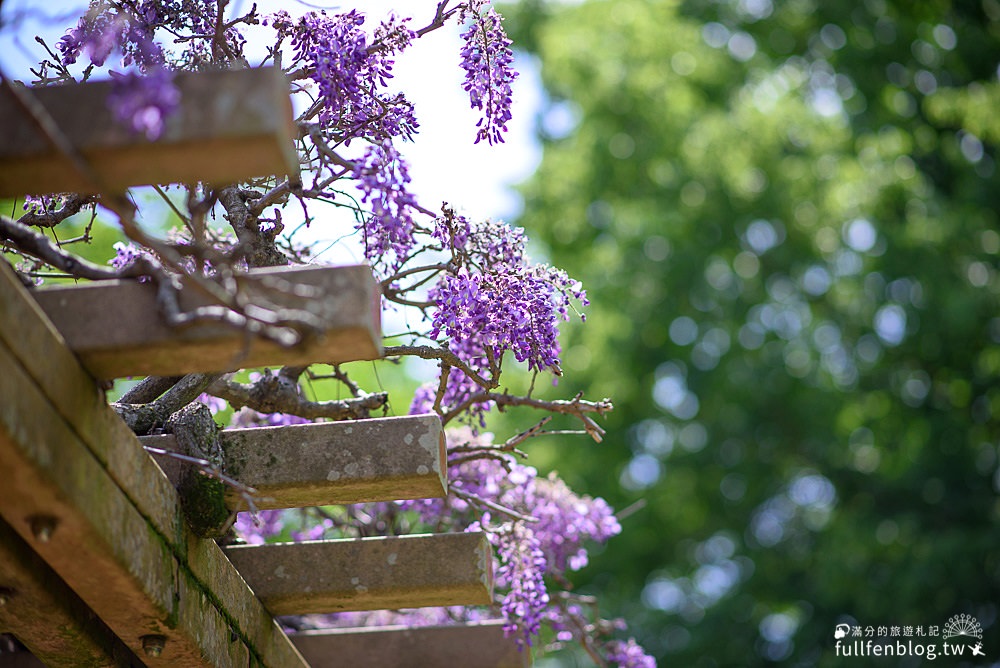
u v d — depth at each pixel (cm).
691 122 1266
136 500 284
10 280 223
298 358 252
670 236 1229
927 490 1160
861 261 1201
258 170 229
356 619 606
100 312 248
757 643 1191
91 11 348
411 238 344
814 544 1198
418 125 352
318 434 330
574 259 1343
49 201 387
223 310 240
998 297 1118
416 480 328
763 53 1348
